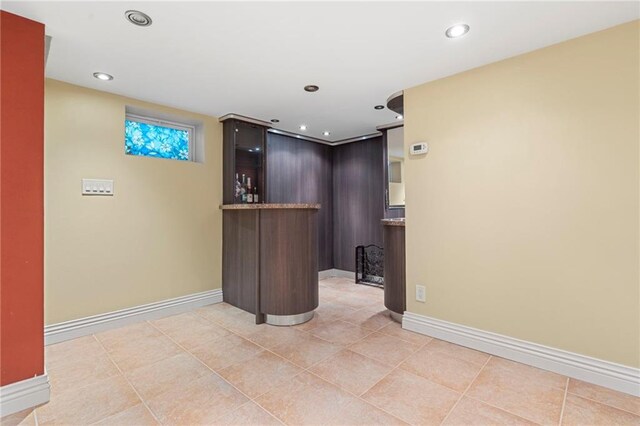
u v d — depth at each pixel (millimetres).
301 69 2393
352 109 3375
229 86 2715
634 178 1778
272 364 2131
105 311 2742
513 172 2182
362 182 4754
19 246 1658
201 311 3264
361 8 1660
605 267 1864
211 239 3535
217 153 3615
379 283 4488
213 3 1605
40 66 1729
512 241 2191
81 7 1618
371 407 1664
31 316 1693
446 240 2514
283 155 4465
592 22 1788
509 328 2209
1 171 1606
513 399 1729
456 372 2020
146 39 1950
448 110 2500
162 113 3174
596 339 1894
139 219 2967
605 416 1585
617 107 1822
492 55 2170
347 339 2549
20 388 1645
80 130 2631
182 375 1992
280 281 2859
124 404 1701
